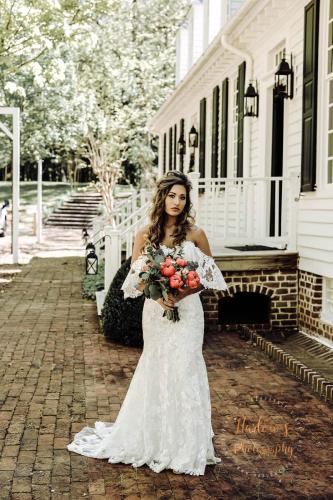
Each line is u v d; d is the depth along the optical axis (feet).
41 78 43.27
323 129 26.17
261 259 28.96
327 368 22.18
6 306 34.58
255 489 13.23
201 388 14.35
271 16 32.37
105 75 85.76
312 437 16.19
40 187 73.67
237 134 40.37
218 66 44.24
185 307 14.28
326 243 26.02
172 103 60.95
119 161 94.68
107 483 13.43
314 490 13.21
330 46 25.80
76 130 73.26
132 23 94.38
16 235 54.34
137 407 14.64
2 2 40.70
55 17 41.63
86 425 16.87
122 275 26.30
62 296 38.06
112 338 26.25
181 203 14.42
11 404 18.53
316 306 27.43
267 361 23.72
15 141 53.26
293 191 29.12
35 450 15.14
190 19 61.62
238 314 29.63
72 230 91.09
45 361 23.39
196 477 13.78
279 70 30.53
